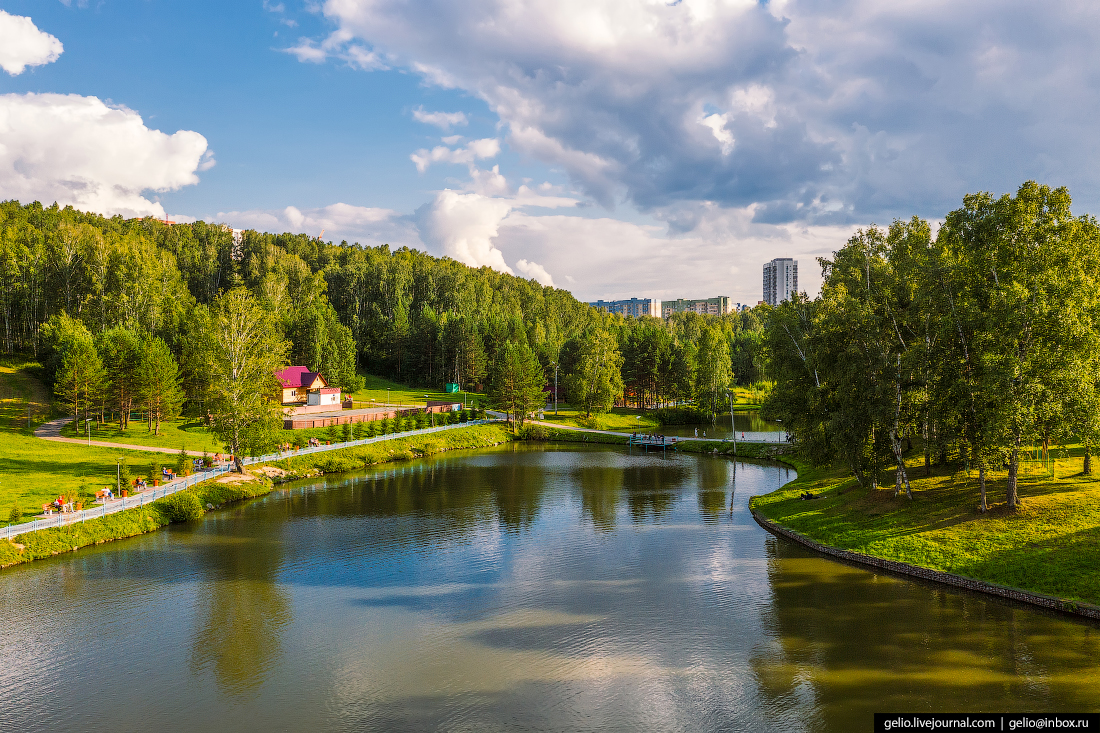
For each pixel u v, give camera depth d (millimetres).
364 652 29125
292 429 89750
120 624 32312
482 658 28453
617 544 46625
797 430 55094
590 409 126000
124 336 97562
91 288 125688
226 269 194625
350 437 90438
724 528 51219
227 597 36125
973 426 40562
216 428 66375
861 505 48781
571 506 59438
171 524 52500
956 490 46344
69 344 93500
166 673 27172
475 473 78062
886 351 45375
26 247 132250
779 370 57344
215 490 60688
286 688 25844
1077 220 38938
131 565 41688
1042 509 39875
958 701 24031
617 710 23953
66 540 44688
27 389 98688
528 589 37312
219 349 67125
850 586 37000
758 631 30953
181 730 22781
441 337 158500
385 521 53719
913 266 43844
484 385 163375
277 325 127812
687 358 142000
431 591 37094
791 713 23531
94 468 63000
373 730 22688
